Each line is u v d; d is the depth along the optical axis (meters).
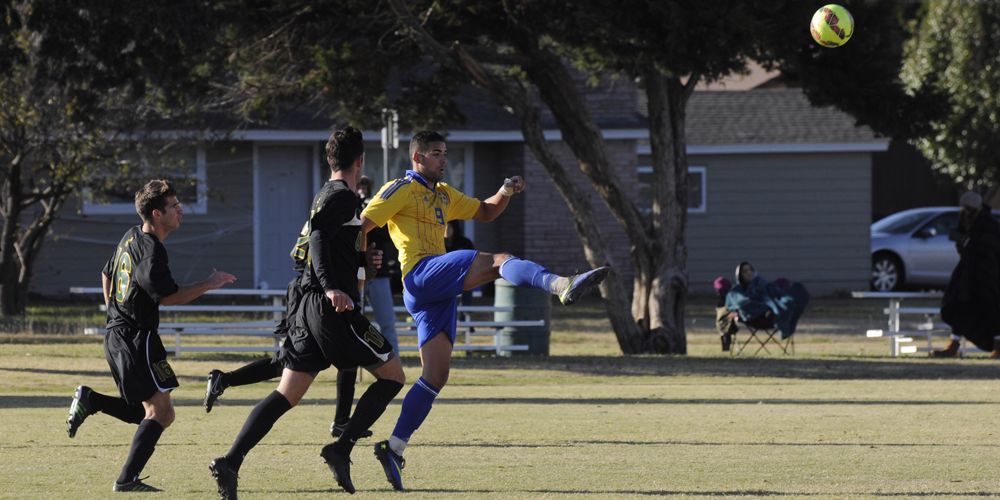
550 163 64.19
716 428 34.78
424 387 24.20
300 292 23.44
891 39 64.75
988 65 120.31
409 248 24.72
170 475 25.56
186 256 95.88
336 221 22.66
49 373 52.50
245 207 96.88
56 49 60.62
